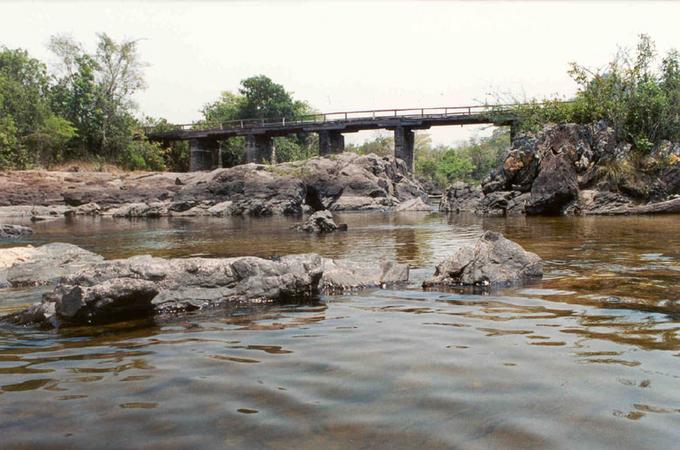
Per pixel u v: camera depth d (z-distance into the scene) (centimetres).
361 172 3697
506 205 2348
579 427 273
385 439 263
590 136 2241
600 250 998
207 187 3338
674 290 623
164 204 3152
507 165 2398
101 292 539
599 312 526
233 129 4766
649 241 1129
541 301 584
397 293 659
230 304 614
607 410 292
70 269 841
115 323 533
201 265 648
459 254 741
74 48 5025
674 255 914
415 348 418
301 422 284
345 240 1374
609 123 2281
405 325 495
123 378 361
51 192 3403
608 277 713
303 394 325
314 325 505
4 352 432
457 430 272
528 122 2792
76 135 4719
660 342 420
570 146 2214
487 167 8619
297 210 3184
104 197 3400
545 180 2170
